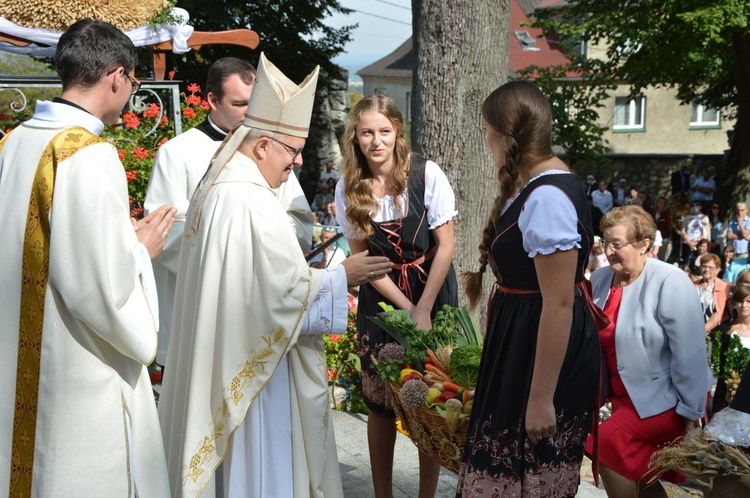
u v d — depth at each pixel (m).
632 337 2.95
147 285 2.38
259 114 2.67
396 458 3.98
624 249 2.96
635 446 2.94
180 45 5.55
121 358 2.41
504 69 5.20
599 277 3.16
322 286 2.66
